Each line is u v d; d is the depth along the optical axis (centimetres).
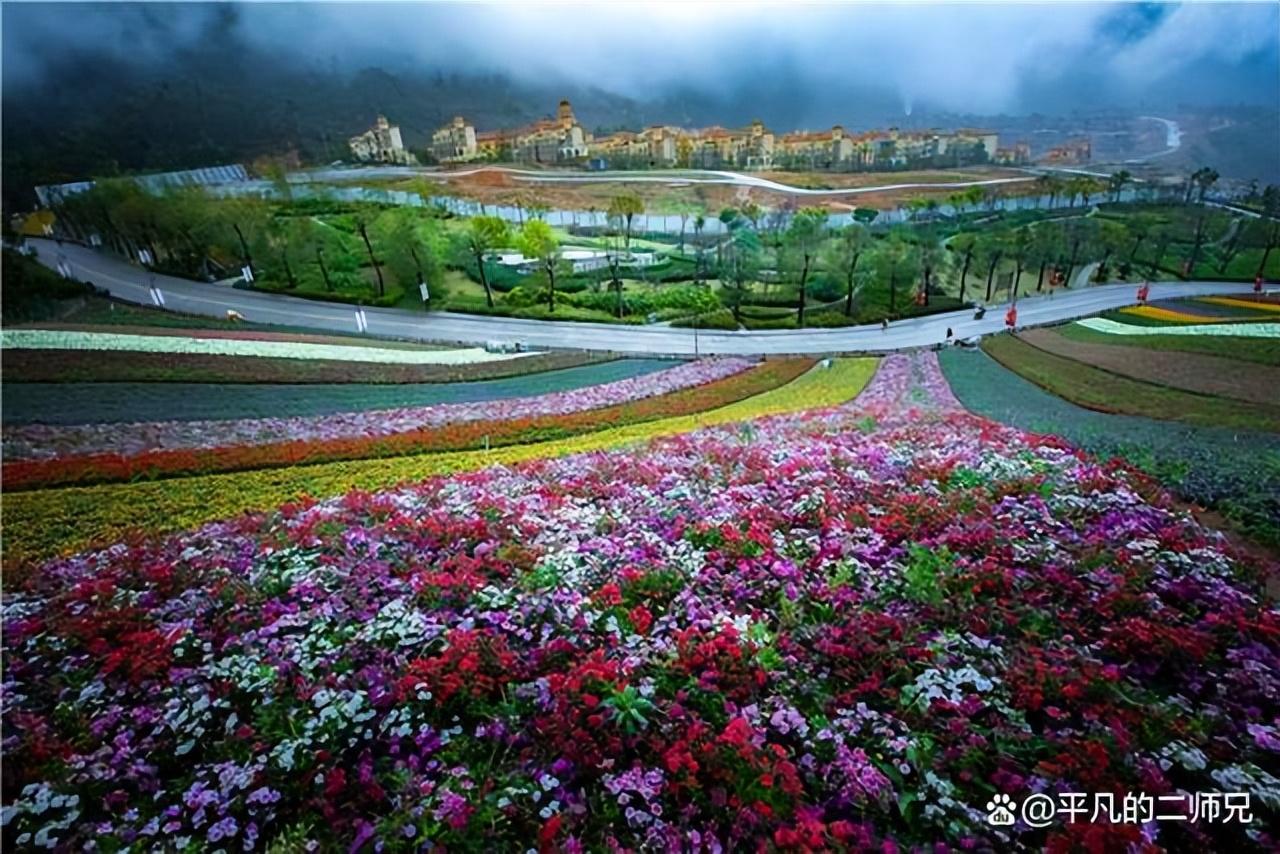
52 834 498
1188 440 1308
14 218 4378
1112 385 2170
